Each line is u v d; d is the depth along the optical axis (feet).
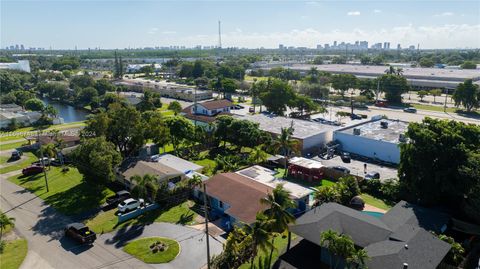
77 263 121.80
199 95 484.33
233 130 235.20
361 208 161.79
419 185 155.33
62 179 200.64
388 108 418.10
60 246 132.67
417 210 143.74
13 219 140.15
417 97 497.05
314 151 249.14
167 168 193.47
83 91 469.57
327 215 130.72
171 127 236.43
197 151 246.88
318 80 542.57
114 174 184.03
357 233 121.19
